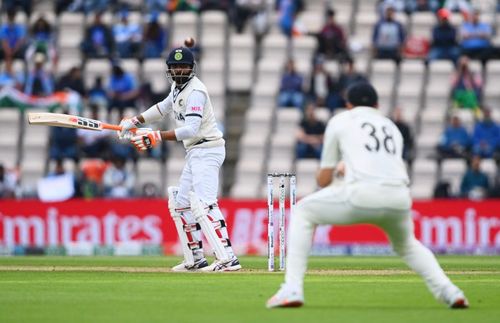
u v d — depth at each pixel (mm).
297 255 26844
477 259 59719
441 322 24625
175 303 28953
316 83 82250
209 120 42062
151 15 87000
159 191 77562
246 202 67438
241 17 89438
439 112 84188
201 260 43250
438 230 68062
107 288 33781
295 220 26891
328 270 44406
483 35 86750
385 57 85812
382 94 84938
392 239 27547
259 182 79500
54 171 76688
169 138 40969
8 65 84000
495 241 68000
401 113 79062
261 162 80875
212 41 87375
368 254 67812
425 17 89500
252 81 86312
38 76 82750
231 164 82688
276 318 25281
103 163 76562
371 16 90250
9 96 82812
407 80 85625
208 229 41812
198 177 42062
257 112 83750
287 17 88438
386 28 85875
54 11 91312
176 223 43156
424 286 34688
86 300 29812
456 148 78625
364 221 26922
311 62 86312
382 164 26703
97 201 67875
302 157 78062
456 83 83938
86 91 82812
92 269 44562
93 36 86250
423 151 81375
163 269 44250
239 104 85625
